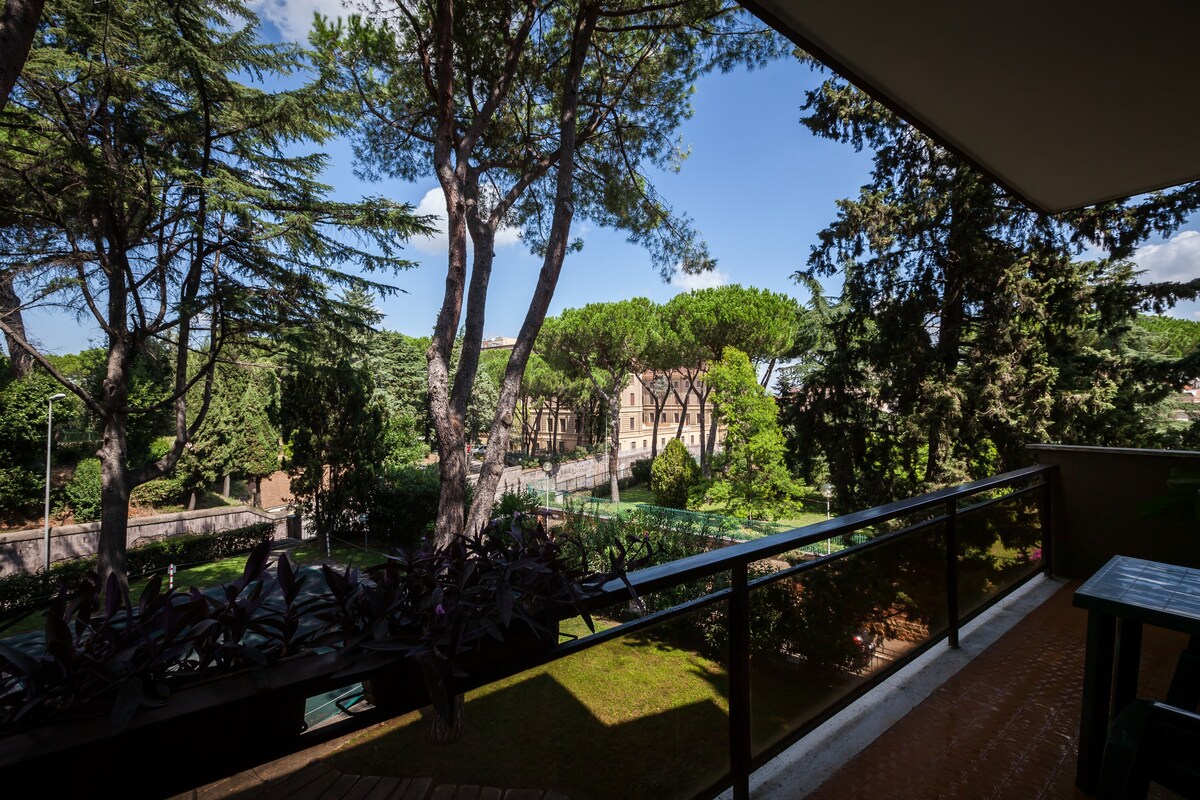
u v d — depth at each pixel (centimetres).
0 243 1029
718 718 162
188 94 1112
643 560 140
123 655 76
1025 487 389
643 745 141
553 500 1997
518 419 4353
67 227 1048
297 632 101
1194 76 233
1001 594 345
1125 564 204
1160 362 932
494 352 4278
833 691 212
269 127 1188
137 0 959
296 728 87
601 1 822
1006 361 920
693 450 3891
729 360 2034
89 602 82
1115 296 916
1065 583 392
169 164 1050
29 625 601
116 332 1131
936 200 964
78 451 1998
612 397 2677
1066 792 180
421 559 111
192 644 83
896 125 1010
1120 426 976
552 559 124
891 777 189
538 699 124
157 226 1128
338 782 93
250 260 1221
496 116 996
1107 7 192
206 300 1148
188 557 1540
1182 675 166
